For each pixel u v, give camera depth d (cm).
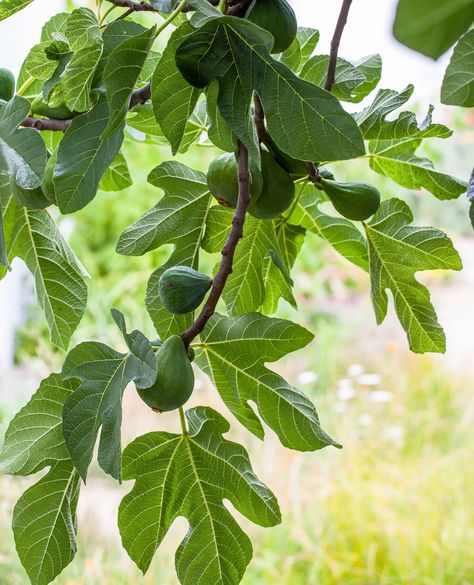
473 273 684
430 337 135
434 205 640
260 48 106
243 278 131
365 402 458
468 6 81
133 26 109
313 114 106
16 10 121
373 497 353
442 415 464
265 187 118
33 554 118
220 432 121
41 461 117
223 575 121
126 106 105
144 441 120
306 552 336
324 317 578
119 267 538
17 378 477
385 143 132
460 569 318
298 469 371
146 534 121
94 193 108
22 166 106
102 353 109
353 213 124
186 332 110
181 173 127
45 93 117
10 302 518
